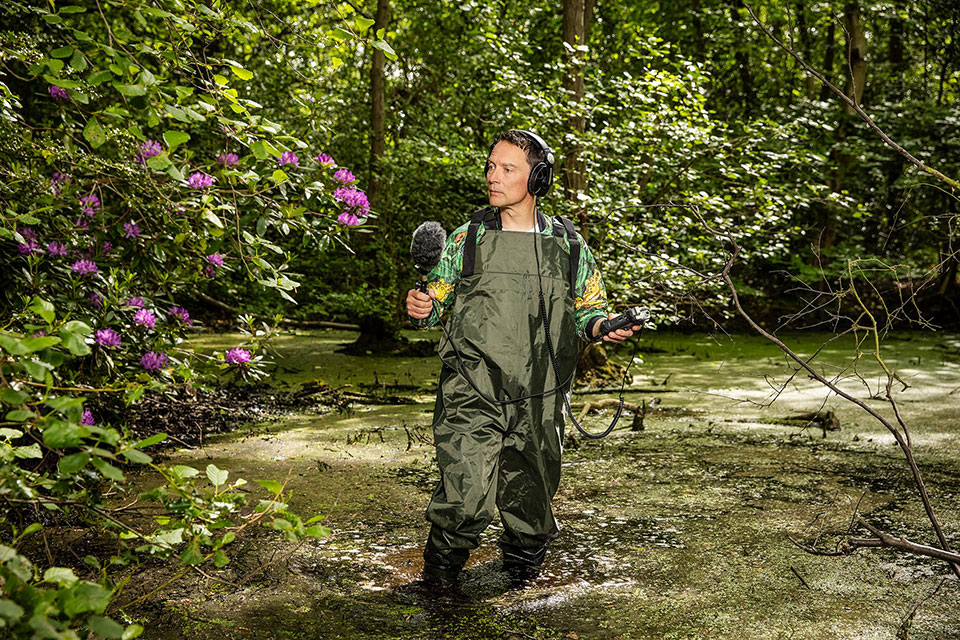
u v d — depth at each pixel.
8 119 3.23
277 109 6.50
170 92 2.23
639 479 4.29
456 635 2.46
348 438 5.05
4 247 3.41
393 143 9.57
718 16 13.06
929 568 3.05
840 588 2.86
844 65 14.77
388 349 9.01
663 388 7.04
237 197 3.07
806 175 8.04
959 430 5.39
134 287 3.69
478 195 8.52
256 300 7.64
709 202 6.27
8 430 1.78
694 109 6.82
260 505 1.93
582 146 6.96
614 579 2.93
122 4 2.16
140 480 3.96
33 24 3.79
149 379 2.82
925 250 12.24
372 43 2.45
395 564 3.05
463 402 2.86
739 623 2.57
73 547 3.02
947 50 12.73
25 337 1.58
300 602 2.68
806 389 7.00
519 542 3.00
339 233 3.09
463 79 9.38
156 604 2.62
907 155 2.48
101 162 3.43
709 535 3.42
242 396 6.29
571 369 2.96
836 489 4.09
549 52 11.25
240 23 2.57
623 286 6.09
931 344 10.11
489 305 2.85
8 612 1.24
